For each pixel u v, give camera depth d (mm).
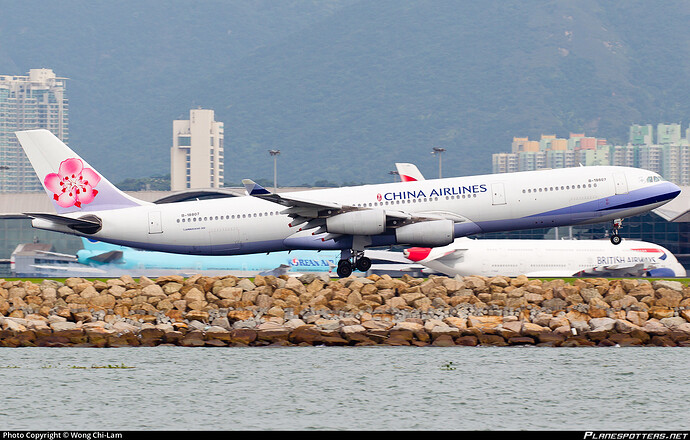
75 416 132750
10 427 126750
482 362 169875
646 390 147500
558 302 199375
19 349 188125
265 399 142125
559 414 133750
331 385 151000
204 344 191125
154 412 134875
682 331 189750
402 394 145250
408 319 196625
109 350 186250
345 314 198750
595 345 189250
